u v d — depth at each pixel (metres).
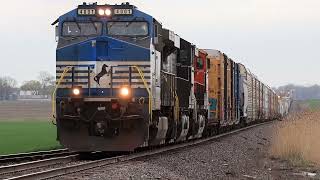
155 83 49.88
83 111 47.34
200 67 76.75
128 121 46.81
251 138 92.38
